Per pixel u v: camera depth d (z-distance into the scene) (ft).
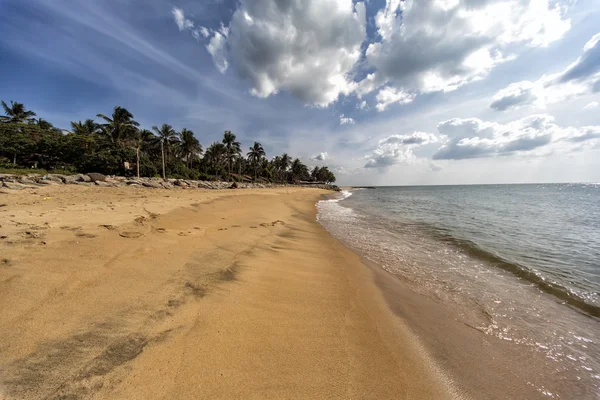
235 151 185.88
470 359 9.23
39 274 10.14
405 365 8.46
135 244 15.35
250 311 10.34
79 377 5.88
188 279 11.99
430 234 31.32
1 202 27.14
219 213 34.01
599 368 9.15
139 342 7.34
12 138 83.51
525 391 7.92
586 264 20.39
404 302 13.55
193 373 6.64
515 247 25.41
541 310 13.23
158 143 115.85
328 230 33.71
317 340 9.14
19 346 6.47
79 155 93.76
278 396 6.44
